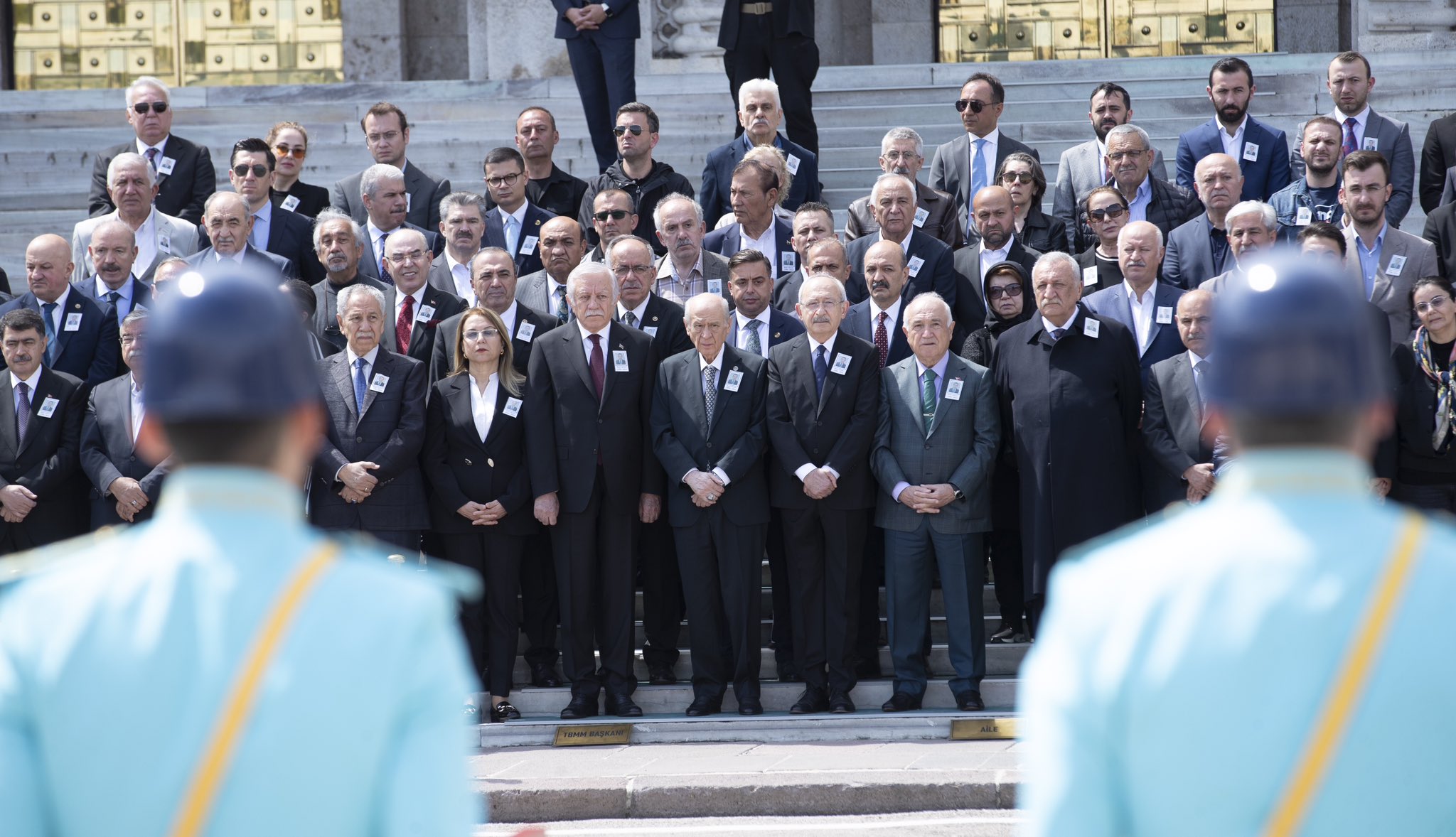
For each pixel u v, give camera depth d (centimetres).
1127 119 2142
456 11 4178
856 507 1641
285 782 333
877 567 1741
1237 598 338
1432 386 1582
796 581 1652
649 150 2166
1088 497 1608
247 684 336
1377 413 351
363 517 1623
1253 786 329
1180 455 1598
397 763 340
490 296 1741
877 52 4012
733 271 1772
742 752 1512
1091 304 1758
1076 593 358
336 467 1611
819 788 1327
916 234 1852
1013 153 2183
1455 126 2172
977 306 1850
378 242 1984
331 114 3120
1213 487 1573
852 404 1639
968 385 1658
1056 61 3141
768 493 1670
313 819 333
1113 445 1614
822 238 1886
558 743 1585
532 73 3341
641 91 3225
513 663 1673
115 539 369
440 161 3014
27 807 336
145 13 4209
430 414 1673
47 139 3083
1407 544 339
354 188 2170
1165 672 338
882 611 1859
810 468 1614
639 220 2152
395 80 4125
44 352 1723
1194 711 335
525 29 3338
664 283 1884
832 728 1578
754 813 1327
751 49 2506
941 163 2252
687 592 1658
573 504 1645
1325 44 3966
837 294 1648
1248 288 350
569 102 3138
